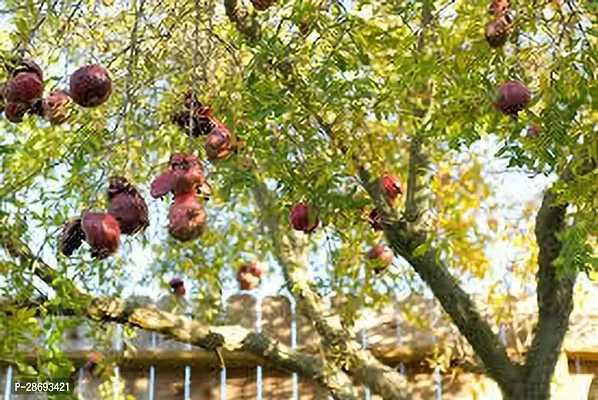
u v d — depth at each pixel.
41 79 2.35
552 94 2.98
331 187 3.26
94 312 4.20
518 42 3.13
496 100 2.76
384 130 3.82
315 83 3.16
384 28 3.43
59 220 3.60
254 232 4.79
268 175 3.46
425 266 4.05
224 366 4.66
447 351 4.81
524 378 4.06
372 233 4.41
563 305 4.04
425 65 3.06
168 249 4.49
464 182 4.39
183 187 2.14
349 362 4.52
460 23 3.13
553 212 3.88
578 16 3.01
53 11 2.94
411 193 3.92
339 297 4.91
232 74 3.30
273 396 4.87
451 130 3.20
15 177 3.72
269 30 3.44
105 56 3.52
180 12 3.17
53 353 3.81
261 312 5.03
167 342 4.85
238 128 3.10
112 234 2.04
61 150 3.83
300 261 4.80
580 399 4.81
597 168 3.27
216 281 4.59
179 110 2.73
